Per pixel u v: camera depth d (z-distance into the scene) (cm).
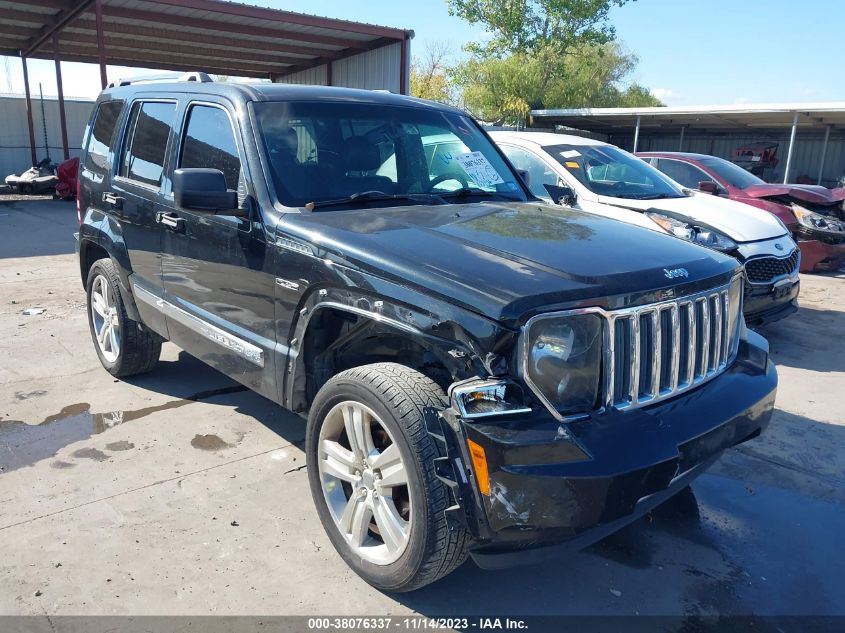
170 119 426
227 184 365
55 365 556
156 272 432
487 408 235
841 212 987
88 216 512
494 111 3519
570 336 247
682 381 285
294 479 380
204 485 371
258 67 2359
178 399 489
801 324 750
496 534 235
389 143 398
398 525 273
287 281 318
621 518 244
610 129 3012
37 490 361
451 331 252
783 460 422
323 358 323
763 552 329
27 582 288
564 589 298
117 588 286
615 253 287
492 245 286
